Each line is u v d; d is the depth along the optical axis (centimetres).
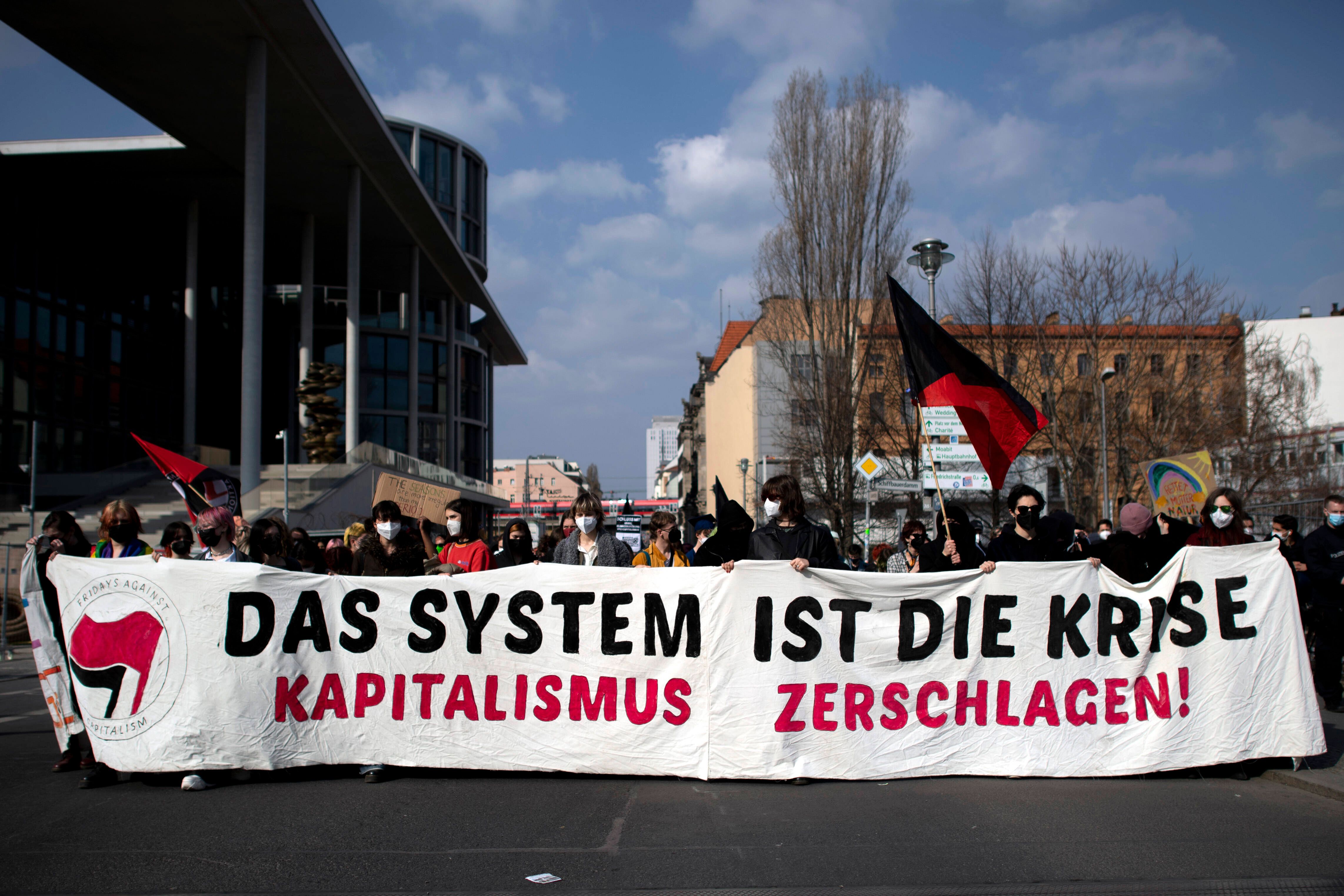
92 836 491
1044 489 3562
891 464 3000
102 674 602
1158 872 438
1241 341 3234
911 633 630
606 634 626
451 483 4281
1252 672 639
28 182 3516
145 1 2547
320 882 425
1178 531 843
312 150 3509
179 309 4653
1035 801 564
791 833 497
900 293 777
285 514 2398
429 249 4916
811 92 2916
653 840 486
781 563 628
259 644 609
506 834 495
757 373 4569
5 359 3272
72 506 2739
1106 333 3123
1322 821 520
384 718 619
